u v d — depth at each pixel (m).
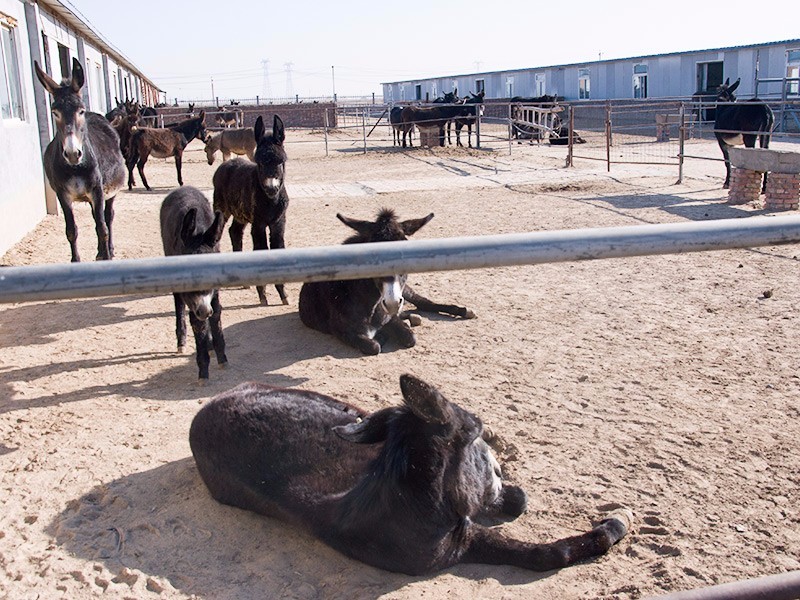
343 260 1.56
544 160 23.45
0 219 10.73
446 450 3.27
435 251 1.60
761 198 14.04
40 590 3.42
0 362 6.60
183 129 25.69
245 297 8.80
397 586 3.35
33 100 14.02
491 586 3.34
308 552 3.68
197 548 3.75
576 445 4.71
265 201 8.12
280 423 3.97
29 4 14.13
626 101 37.16
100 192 9.72
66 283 1.43
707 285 8.48
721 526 3.76
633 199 14.70
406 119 29.59
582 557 3.53
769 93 33.50
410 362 6.39
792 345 6.41
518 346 6.69
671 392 5.51
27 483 4.45
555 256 1.64
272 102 85.12
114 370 6.39
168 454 4.80
